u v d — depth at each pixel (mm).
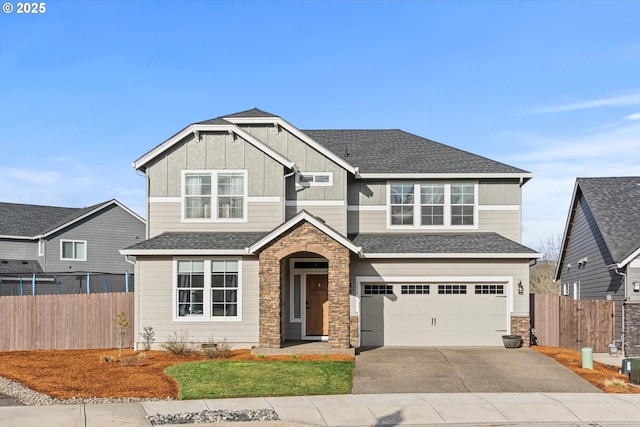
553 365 21594
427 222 28234
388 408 15969
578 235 34844
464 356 23141
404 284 25984
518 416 15336
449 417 15203
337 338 23719
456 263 25844
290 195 27391
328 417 15070
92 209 46969
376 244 26594
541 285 57625
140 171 27312
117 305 27078
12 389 18219
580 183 31750
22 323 26562
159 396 17250
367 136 32812
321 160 27562
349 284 24328
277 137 27688
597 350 26594
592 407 16188
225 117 27766
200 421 14539
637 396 17484
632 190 30453
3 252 44594
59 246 45594
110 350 25812
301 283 26297
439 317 25891
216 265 25375
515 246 26156
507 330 25750
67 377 19781
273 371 20094
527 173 27844
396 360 22344
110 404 16234
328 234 23891
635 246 25391
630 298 25484
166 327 25234
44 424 14266
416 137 32469
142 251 24953
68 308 26891
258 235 26203
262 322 23953
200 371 20047
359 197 28391
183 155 26938
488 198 28281
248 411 15484
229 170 26781
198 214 26766
